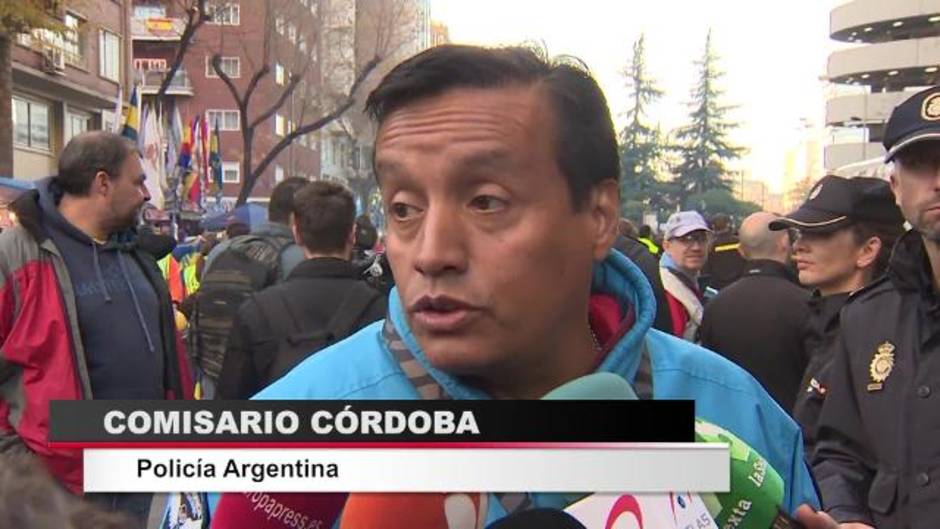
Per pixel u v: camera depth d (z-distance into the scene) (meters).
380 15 25.73
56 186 3.05
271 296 3.33
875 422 2.11
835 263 3.42
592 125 1.05
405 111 1.00
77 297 2.92
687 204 51.75
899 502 2.02
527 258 0.99
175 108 21.47
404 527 0.98
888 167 2.39
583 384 1.01
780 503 1.08
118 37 32.47
